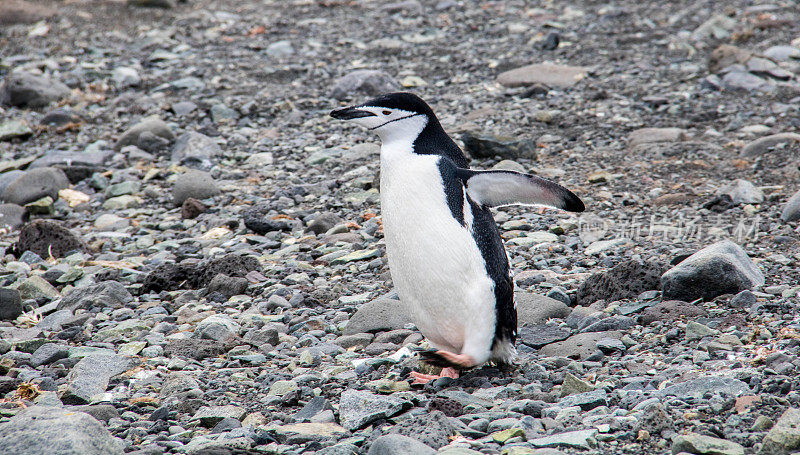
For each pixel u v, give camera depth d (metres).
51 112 19.81
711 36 23.23
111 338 9.23
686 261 9.02
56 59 23.89
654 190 13.86
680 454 5.23
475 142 15.80
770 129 16.45
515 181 7.30
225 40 25.62
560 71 20.94
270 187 15.37
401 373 7.66
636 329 8.27
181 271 11.19
